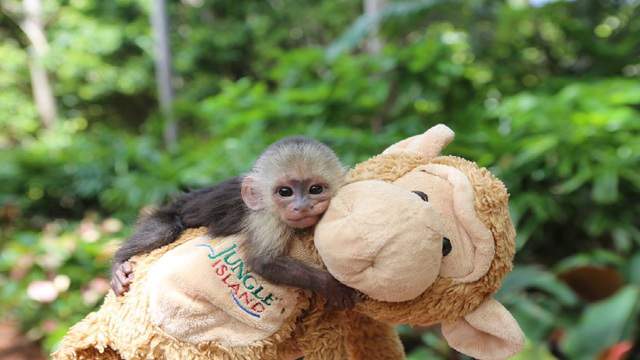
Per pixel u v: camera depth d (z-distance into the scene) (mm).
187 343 1390
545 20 6246
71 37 13414
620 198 4336
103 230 5125
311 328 1500
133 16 13984
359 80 5020
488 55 6336
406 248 1251
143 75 13680
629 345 3000
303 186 1386
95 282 4309
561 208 4484
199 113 7098
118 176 7355
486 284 1371
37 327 4590
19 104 13789
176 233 1617
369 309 1423
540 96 5012
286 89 5430
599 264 3893
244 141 5184
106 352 1507
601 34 6719
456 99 5305
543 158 4457
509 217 1443
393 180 1449
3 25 14508
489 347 1414
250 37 13133
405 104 5180
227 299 1396
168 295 1396
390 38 6199
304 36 13047
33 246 4887
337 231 1301
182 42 13297
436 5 5883
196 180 5250
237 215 1496
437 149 1586
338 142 4375
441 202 1377
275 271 1404
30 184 7680
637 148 4230
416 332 3670
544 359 2994
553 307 3729
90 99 14508
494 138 4469
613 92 4539
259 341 1408
